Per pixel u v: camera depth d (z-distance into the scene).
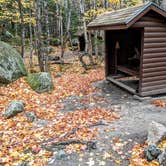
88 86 10.49
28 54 21.52
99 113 7.03
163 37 8.45
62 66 16.38
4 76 9.09
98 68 15.19
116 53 11.16
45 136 5.57
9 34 22.89
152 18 8.13
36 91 9.11
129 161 4.40
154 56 8.44
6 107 7.39
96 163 4.38
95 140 5.21
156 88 8.64
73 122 6.34
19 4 12.76
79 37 23.58
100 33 22.89
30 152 4.86
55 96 8.88
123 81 10.96
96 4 19.30
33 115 6.64
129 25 7.60
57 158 4.58
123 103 8.09
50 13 27.72
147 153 4.43
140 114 6.92
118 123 6.21
